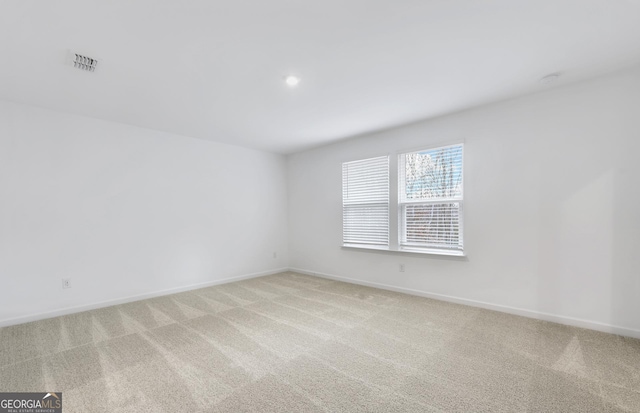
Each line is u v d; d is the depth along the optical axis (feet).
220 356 7.45
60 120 10.83
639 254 8.13
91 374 6.61
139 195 12.76
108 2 5.20
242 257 16.53
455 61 7.61
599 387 5.97
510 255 10.30
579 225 9.02
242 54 7.10
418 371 6.67
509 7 5.55
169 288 13.58
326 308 11.19
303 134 14.30
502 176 10.41
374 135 14.24
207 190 15.11
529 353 7.43
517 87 9.24
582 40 6.71
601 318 8.69
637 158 8.16
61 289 10.74
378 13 5.66
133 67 7.64
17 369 6.84
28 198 10.16
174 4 5.29
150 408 5.45
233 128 13.20
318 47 6.86
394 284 13.61
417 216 12.85
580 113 8.96
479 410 5.33
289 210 18.86
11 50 6.75
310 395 5.83
